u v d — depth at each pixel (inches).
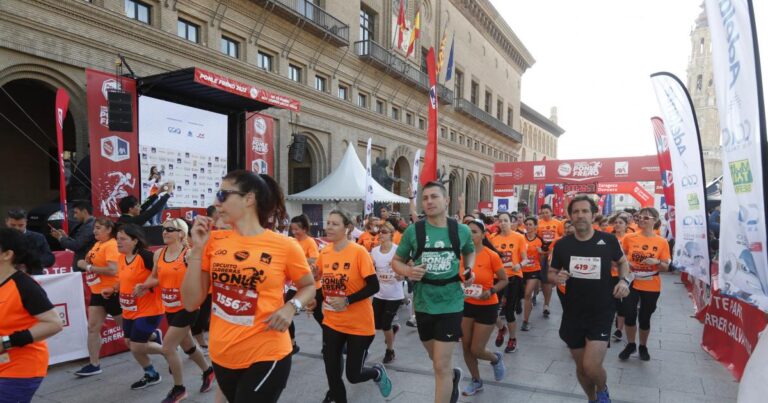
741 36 126.3
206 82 398.3
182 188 468.4
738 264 137.8
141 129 431.2
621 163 930.7
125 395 183.0
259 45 692.7
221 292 95.7
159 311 186.2
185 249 179.3
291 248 100.2
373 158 997.8
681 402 181.2
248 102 503.2
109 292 199.3
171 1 552.7
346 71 894.4
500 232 283.7
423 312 143.3
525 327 305.0
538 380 205.0
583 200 158.1
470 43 1508.4
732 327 222.1
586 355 148.6
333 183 694.5
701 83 2411.4
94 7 462.9
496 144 1747.0
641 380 206.4
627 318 237.9
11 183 565.3
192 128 478.3
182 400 177.5
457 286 143.3
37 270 118.0
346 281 162.4
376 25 1023.0
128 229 181.6
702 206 223.8
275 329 93.7
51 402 175.8
